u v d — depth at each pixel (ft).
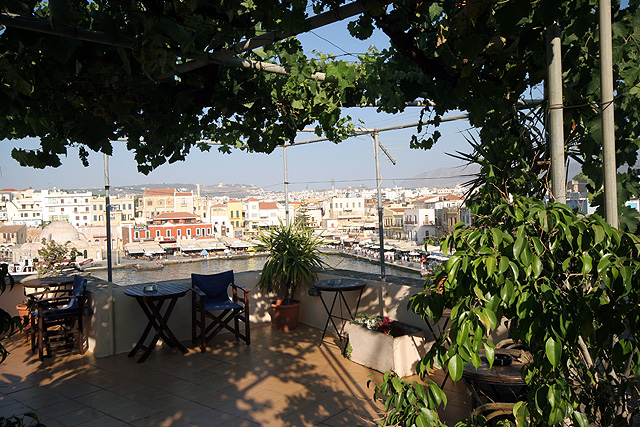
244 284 24.25
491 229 4.99
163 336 21.08
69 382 17.24
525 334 5.11
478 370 11.08
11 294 23.93
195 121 11.52
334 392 15.71
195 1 6.66
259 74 11.37
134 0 7.48
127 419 14.17
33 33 6.89
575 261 5.62
